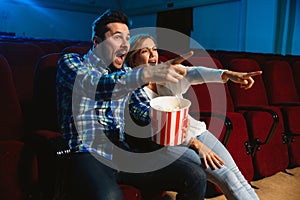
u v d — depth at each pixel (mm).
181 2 8164
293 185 1833
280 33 5570
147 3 9469
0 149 1021
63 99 994
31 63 1524
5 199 986
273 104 2123
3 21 8828
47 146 976
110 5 10641
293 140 2012
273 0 5527
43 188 1021
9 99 1203
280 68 2342
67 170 934
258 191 1735
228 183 1110
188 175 972
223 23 7055
